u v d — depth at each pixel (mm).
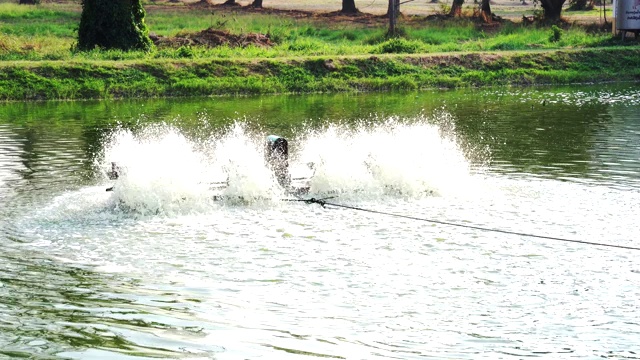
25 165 20672
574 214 15531
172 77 41406
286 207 16156
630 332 10180
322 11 82375
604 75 48344
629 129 27125
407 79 44500
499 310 10898
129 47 46188
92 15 45906
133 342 9891
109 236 14258
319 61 44625
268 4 93375
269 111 33406
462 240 13969
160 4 84000
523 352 9633
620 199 16688
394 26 58500
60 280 12039
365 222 15109
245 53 46844
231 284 11875
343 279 12086
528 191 17438
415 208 16109
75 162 21047
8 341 9906
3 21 62375
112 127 28078
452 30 62312
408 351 9656
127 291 11594
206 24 63156
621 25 55344
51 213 15750
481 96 39875
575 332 10195
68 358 9445
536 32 59469
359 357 9492
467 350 9688
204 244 13797
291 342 9898
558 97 38938
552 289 11648
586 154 22047
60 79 39375
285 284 11883
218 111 33375
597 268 12516
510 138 25234
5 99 37469
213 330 10242
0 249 13516
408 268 12570
